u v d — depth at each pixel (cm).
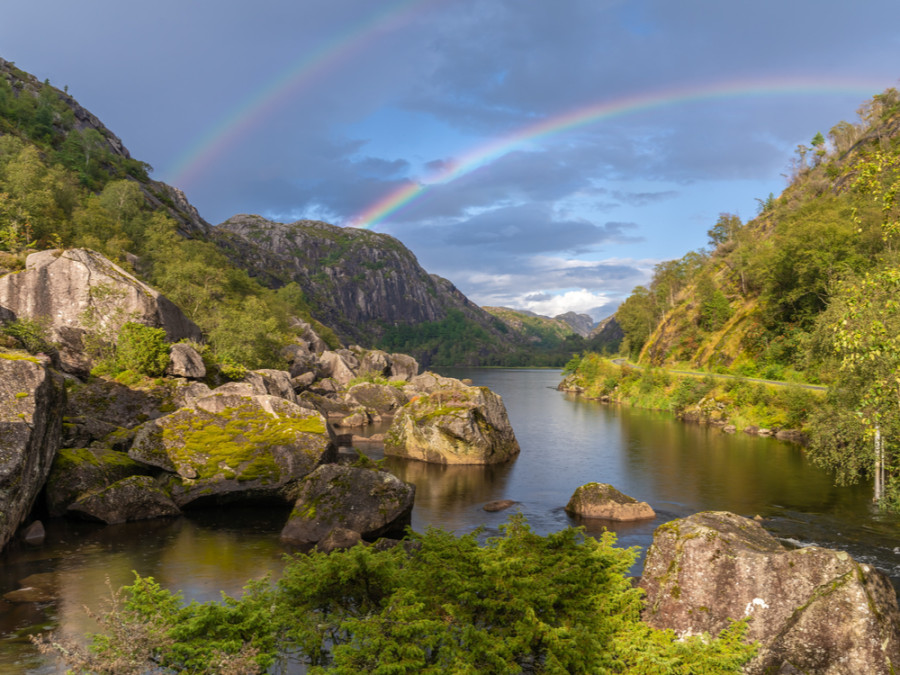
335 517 2602
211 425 3409
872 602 1085
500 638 1089
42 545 2391
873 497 3522
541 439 6294
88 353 5578
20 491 2358
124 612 1066
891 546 2531
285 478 3186
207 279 12762
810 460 4816
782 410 6781
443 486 3950
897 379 1809
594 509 3119
